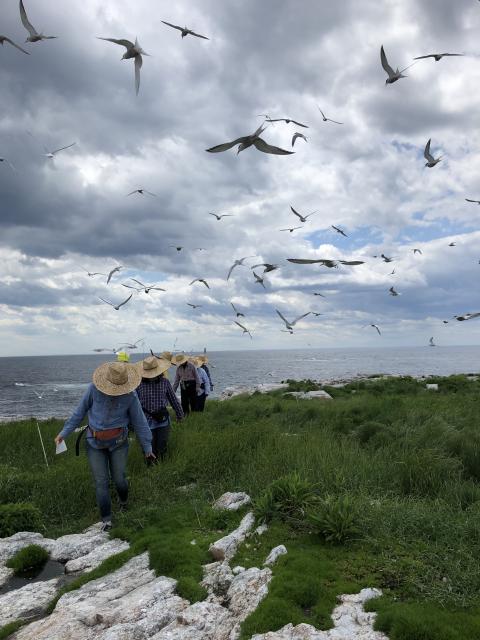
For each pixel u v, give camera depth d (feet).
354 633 12.59
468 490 22.81
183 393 50.96
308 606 14.21
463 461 27.78
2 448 39.37
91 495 26.27
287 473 25.30
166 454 31.17
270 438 33.40
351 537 17.95
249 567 16.97
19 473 29.19
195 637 13.34
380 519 18.67
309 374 214.90
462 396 64.69
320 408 54.70
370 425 37.78
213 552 18.54
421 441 32.01
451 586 14.21
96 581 17.42
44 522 24.00
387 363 363.56
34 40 23.76
